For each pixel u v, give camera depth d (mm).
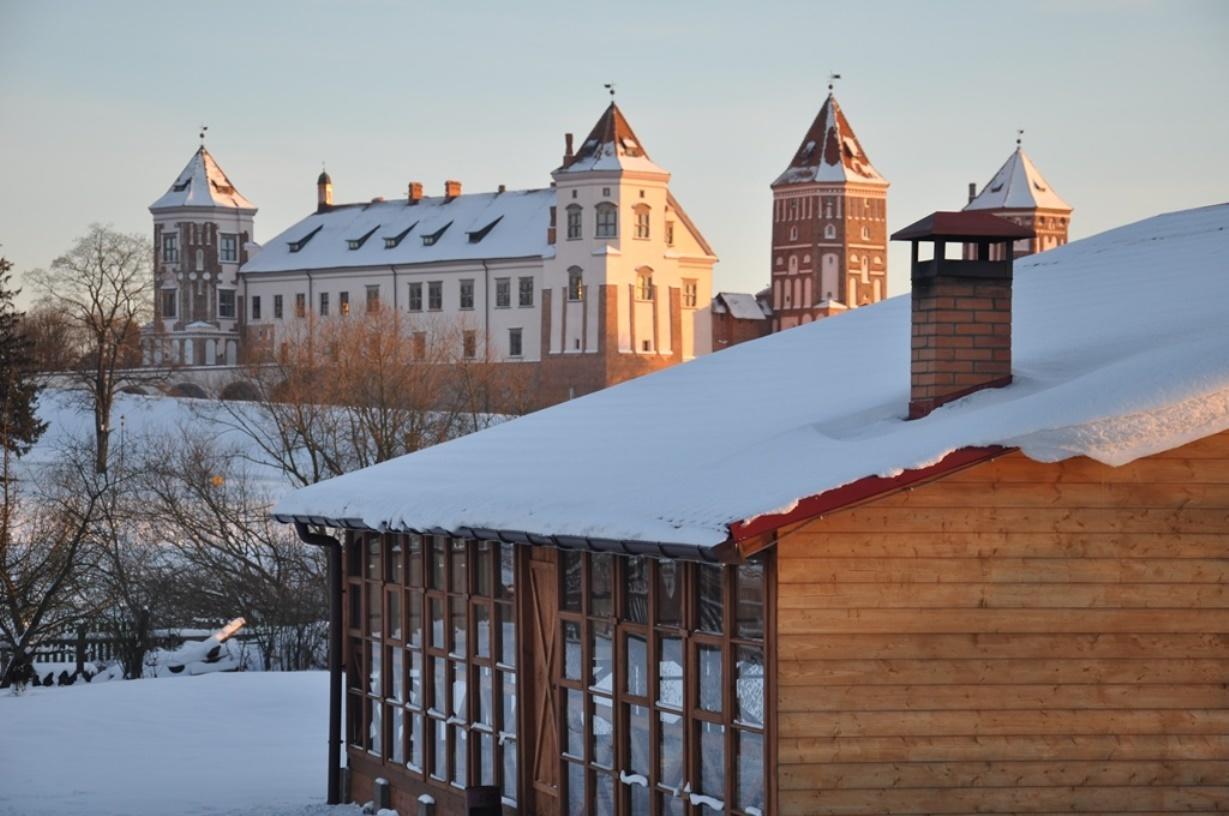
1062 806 12031
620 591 14297
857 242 155000
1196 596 12211
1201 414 11484
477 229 138125
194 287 150750
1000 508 12039
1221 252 19656
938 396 13977
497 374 99938
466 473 17875
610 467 15242
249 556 50312
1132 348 14430
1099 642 12117
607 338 129500
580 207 131250
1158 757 12117
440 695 18125
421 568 18422
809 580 11836
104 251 111375
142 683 34188
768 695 11891
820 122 157750
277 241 152625
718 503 11961
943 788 11906
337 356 71000
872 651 11883
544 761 15883
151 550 47812
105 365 110125
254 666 41844
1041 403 11945
